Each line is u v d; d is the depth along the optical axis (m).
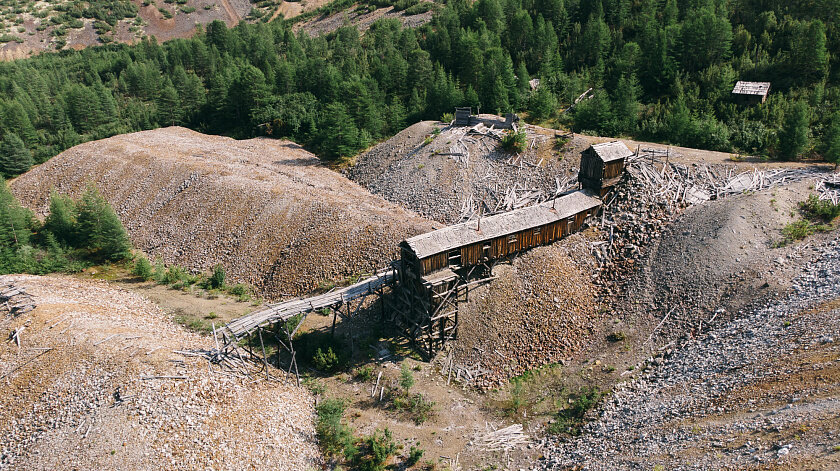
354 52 117.25
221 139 92.50
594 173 49.69
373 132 83.12
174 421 33.47
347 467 33.75
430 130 73.56
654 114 69.31
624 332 41.50
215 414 34.84
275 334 44.97
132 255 63.59
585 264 46.66
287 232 58.78
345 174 76.00
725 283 40.44
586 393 37.72
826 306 33.44
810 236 41.94
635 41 86.25
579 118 69.06
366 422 37.59
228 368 39.66
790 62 69.50
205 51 127.75
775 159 55.16
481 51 90.00
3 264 57.81
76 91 100.38
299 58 114.69
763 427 26.45
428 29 119.94
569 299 44.25
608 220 49.34
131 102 112.19
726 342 35.97
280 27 155.00
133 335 42.31
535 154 62.44
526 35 96.81
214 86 101.25
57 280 55.44
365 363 43.16
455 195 60.88
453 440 35.91
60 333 42.06
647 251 46.38
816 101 62.25
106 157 80.69
